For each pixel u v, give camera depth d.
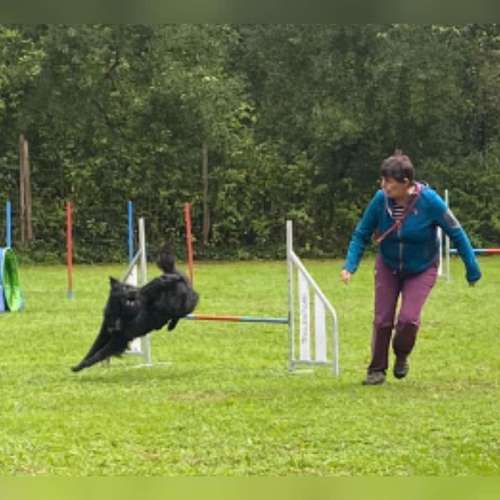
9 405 8.04
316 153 29.48
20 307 15.84
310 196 29.17
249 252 28.75
